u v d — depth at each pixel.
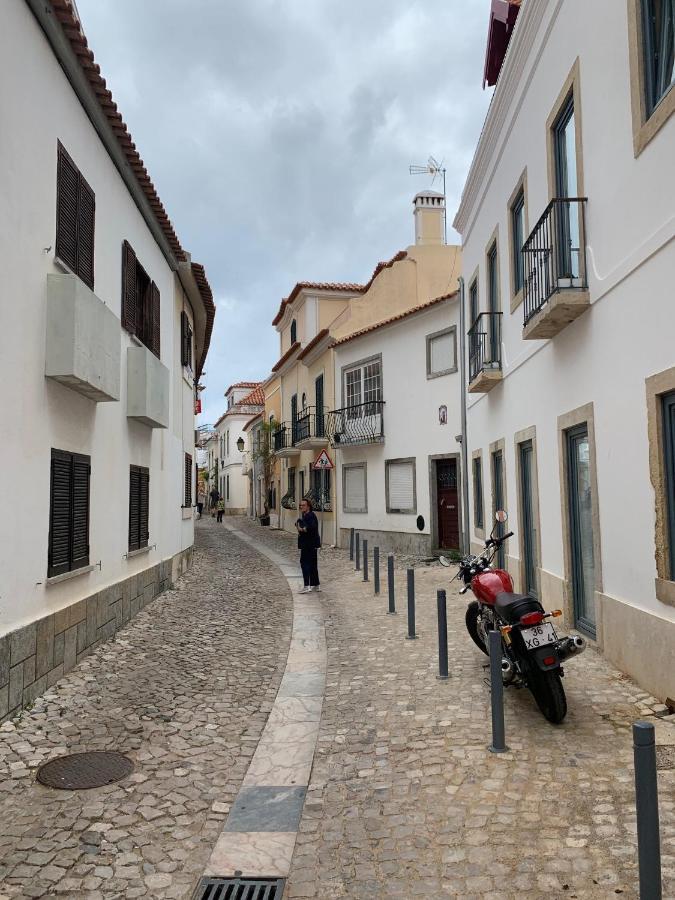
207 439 70.56
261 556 20.25
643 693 5.50
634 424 5.73
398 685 6.34
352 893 3.10
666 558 5.23
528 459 9.88
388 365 20.44
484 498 12.97
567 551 7.77
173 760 4.73
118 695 6.16
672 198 4.98
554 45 7.72
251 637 8.88
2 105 5.50
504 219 10.56
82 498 7.54
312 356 25.77
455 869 3.23
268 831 3.72
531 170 8.83
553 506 8.32
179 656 7.72
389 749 4.80
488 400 12.47
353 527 22.30
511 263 10.16
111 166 8.85
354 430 21.70
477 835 3.52
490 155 11.32
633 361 5.73
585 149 6.77
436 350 18.58
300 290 26.45
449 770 4.34
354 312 22.83
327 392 23.91
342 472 22.95
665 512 5.24
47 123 6.51
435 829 3.62
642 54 5.46
